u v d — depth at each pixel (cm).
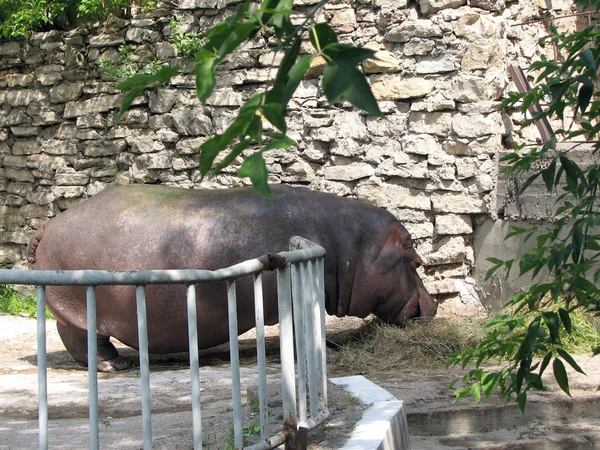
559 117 327
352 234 820
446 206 997
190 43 1090
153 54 1138
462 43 988
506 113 1002
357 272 822
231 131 169
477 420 571
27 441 470
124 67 1144
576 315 767
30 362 840
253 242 768
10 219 1251
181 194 792
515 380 328
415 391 618
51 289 773
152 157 1125
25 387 696
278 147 168
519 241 904
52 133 1212
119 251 755
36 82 1214
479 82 980
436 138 1003
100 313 761
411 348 779
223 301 758
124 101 183
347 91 162
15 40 1230
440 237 1010
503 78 988
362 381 527
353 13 1037
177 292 748
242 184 1077
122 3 1144
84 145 1182
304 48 1032
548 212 849
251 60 1076
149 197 784
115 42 1152
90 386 300
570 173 326
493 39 984
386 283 827
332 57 167
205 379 720
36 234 804
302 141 1059
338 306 833
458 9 998
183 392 666
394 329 825
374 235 828
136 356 867
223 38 174
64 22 1245
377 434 405
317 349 432
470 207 985
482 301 989
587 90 296
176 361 838
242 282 763
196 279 328
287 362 382
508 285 925
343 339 861
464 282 1007
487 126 976
